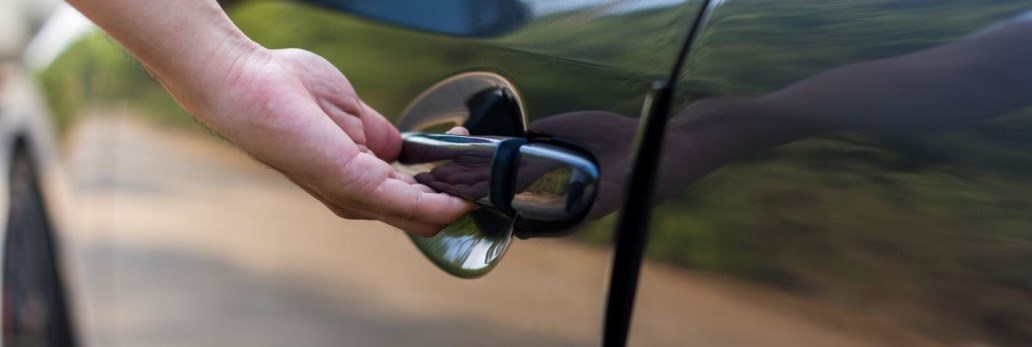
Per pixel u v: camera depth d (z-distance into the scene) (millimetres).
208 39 936
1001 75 841
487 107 1011
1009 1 854
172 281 1398
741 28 908
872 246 850
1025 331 815
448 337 1042
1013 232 823
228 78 938
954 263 833
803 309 864
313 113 950
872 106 860
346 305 1145
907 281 841
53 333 1824
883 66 865
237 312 1289
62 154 1734
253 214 1246
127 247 1502
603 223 931
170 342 1409
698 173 901
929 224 839
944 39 858
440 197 982
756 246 879
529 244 975
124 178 1489
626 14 961
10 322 1900
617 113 937
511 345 991
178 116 1360
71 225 1708
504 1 1036
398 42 1101
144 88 1428
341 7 1168
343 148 950
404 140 1049
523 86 990
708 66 910
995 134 835
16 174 1978
